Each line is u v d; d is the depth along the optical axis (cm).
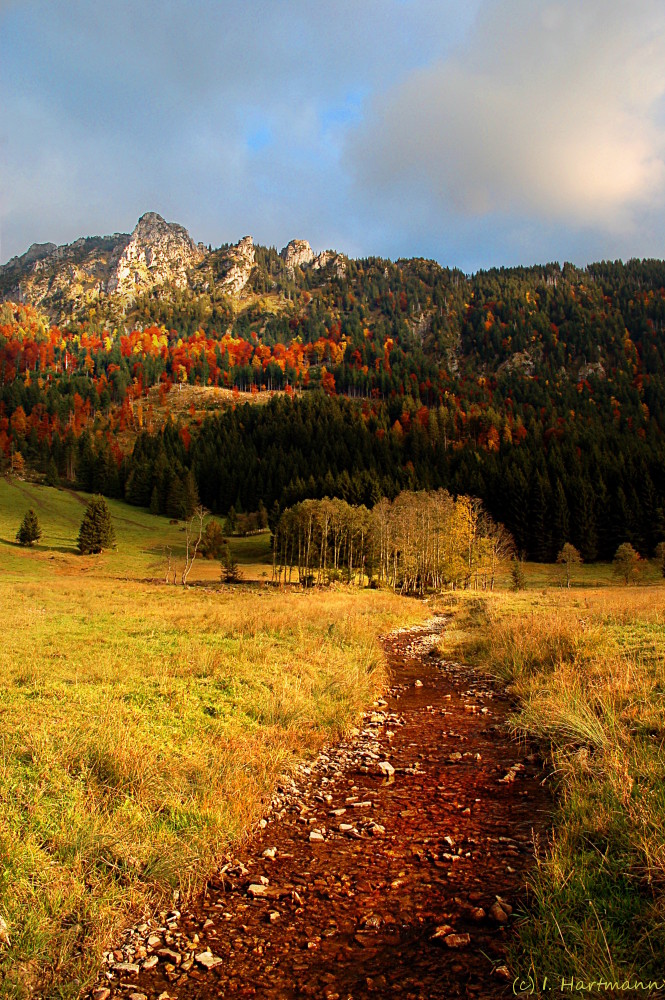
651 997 360
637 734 831
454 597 5472
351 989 407
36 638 1798
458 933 466
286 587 6619
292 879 571
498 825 675
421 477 13262
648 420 19162
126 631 2027
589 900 469
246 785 766
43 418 19538
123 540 10219
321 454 15675
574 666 1313
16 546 8494
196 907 526
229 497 14088
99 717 911
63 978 422
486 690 1450
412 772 880
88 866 548
